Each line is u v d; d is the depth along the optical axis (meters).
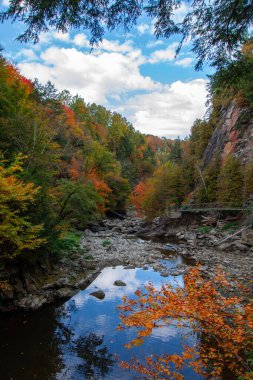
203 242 30.89
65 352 9.12
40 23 5.13
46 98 45.97
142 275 18.12
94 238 32.53
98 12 5.14
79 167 39.59
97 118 117.62
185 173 52.22
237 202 34.44
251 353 5.73
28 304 12.44
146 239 37.16
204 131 59.97
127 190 63.56
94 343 9.70
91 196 26.20
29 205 13.59
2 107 20.20
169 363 8.05
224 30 5.55
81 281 16.17
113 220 57.00
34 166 16.27
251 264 20.73
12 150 17.03
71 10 5.04
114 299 13.80
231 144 45.38
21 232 12.42
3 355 8.87
